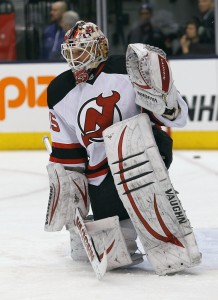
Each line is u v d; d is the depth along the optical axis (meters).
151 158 6.13
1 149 14.95
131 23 15.16
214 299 5.48
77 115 6.47
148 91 6.02
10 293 5.78
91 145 6.46
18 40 15.35
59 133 6.62
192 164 12.78
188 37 14.98
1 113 14.87
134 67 6.07
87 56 6.36
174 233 6.18
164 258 6.20
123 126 6.22
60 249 7.34
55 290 5.84
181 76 14.35
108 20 15.20
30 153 14.48
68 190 6.54
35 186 11.20
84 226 6.27
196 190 10.54
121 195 6.22
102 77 6.41
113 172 6.23
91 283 6.02
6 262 6.84
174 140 14.55
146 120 6.17
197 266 6.53
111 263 6.31
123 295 5.64
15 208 9.66
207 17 14.78
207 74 14.29
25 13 15.26
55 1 15.13
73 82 6.50
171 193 6.12
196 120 14.42
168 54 15.13
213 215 8.88
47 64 14.64
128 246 6.50
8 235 8.03
